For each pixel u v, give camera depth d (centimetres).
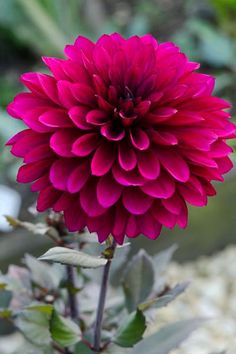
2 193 100
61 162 40
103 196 39
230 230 94
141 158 40
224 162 41
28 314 47
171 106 41
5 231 92
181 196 41
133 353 49
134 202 39
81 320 50
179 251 92
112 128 40
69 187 39
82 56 42
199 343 81
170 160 40
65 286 48
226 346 80
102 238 40
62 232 47
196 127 41
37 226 47
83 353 47
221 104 41
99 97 40
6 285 49
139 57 42
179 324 51
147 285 49
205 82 42
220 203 92
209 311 87
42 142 40
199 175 41
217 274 92
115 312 51
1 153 97
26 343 51
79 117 40
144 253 50
